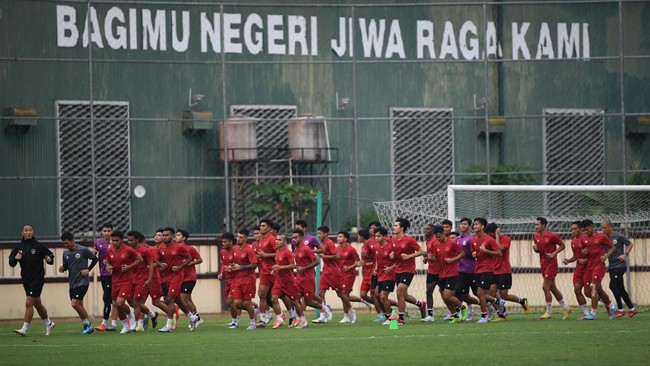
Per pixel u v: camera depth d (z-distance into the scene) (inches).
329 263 3257.9
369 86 4677.7
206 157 4478.3
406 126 4655.5
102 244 3176.7
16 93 4291.3
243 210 4426.7
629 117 4699.8
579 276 3201.3
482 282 3090.6
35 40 4360.2
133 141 4387.3
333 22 4731.8
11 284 3966.5
